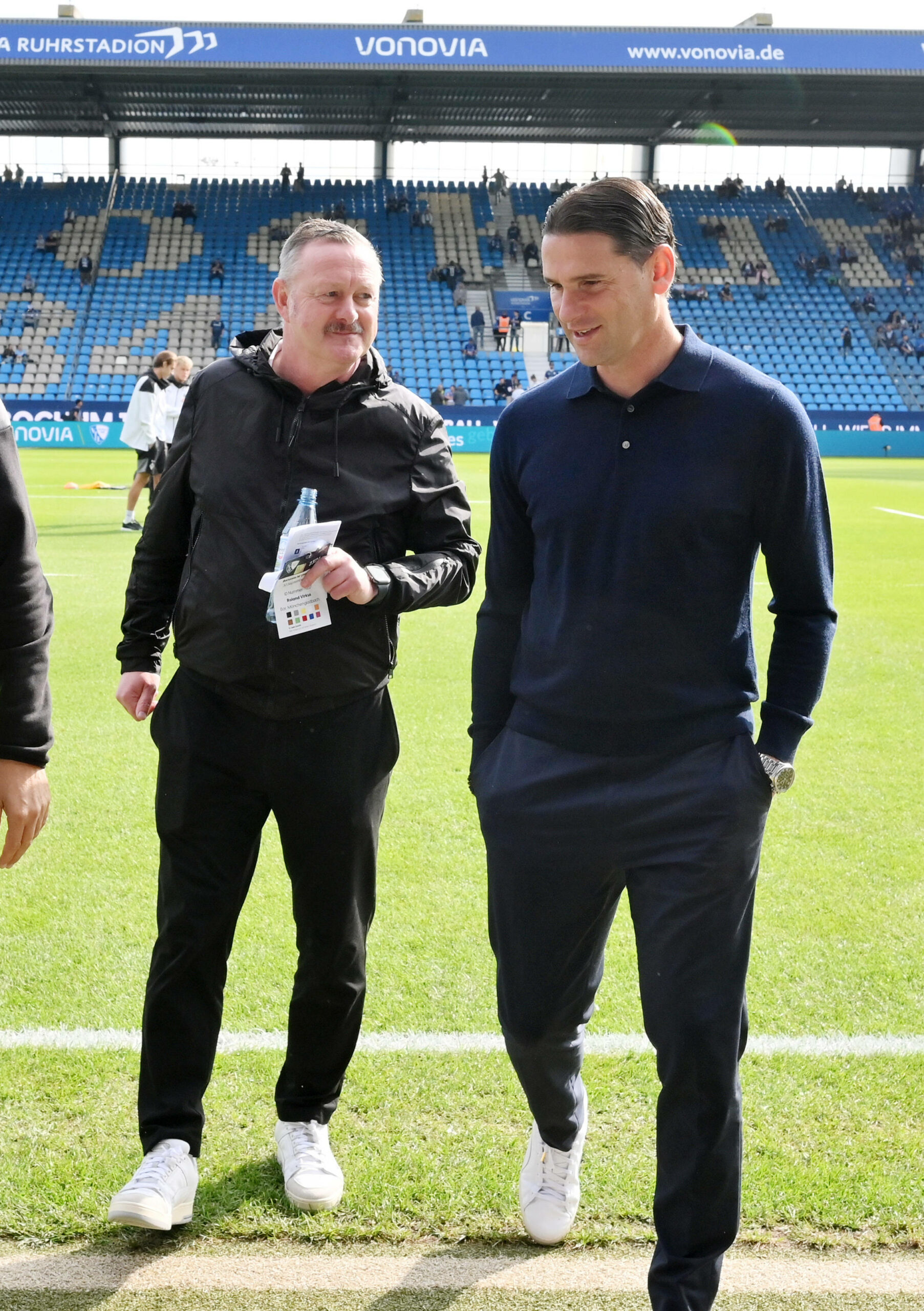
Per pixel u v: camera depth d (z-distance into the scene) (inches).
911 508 669.3
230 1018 117.3
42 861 155.6
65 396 1198.3
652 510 75.5
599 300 72.2
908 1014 118.9
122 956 129.2
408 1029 115.2
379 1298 79.4
